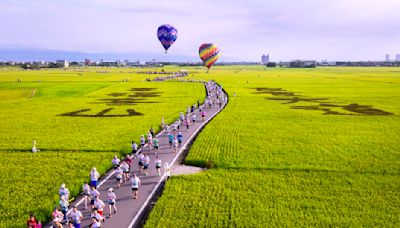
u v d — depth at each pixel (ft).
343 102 312.50
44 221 90.27
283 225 86.38
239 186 110.22
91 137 175.83
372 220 88.94
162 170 127.13
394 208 95.40
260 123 213.46
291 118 231.91
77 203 100.94
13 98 353.31
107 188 110.42
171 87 461.37
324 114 248.52
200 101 324.39
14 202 98.07
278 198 101.50
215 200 99.45
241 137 174.19
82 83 515.50
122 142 164.66
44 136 178.81
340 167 128.57
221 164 130.52
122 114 250.98
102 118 233.96
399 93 384.06
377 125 208.13
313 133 185.16
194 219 88.33
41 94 380.17
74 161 134.62
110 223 87.61
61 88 439.63
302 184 112.27
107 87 461.78
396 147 156.25
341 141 167.53
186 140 171.42
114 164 125.29
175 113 254.68
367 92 395.14
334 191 106.93
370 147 156.35
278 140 168.55
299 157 140.36
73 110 270.05
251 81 570.87
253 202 98.37
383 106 287.07
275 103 307.78
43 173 121.39
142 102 317.22
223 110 267.39
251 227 85.25
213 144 158.81
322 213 92.68
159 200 98.73
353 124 211.20
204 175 119.34
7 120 226.58
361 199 101.19
